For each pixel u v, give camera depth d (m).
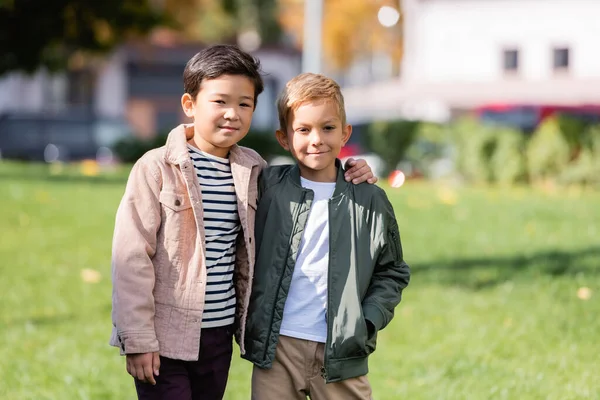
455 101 37.06
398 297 4.43
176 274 4.18
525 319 7.79
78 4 23.88
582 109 34.84
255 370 4.43
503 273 9.66
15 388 5.98
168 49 48.22
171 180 4.21
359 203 4.38
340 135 4.39
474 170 22.55
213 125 4.22
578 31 36.84
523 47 37.75
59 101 45.22
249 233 4.29
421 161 24.33
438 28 39.06
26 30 24.16
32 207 13.73
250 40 67.56
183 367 4.27
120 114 46.28
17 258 10.19
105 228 12.31
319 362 4.30
